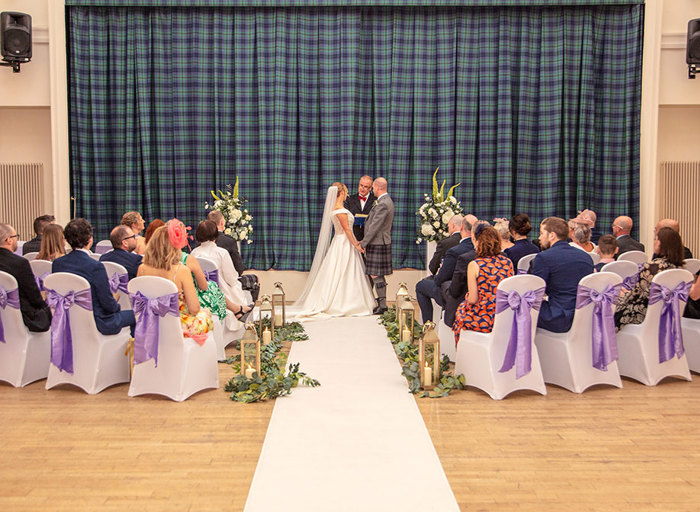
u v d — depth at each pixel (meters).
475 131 9.15
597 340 4.72
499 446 3.77
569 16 8.98
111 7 8.91
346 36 8.97
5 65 8.52
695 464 3.53
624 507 3.04
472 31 9.06
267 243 9.18
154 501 3.09
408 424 4.11
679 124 9.31
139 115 9.03
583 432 3.99
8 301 4.78
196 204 9.16
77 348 4.75
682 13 8.83
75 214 9.06
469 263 4.90
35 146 9.28
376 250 7.84
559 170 9.16
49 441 3.84
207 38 9.01
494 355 4.64
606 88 9.09
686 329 5.39
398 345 5.97
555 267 4.82
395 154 9.14
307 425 4.09
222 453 3.66
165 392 4.61
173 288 4.47
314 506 3.02
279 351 6.03
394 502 3.06
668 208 9.38
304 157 9.14
